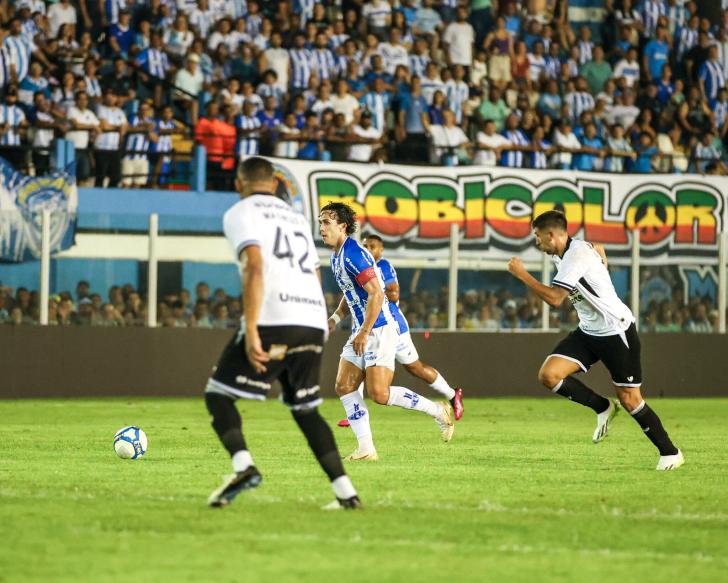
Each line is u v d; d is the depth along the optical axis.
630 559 13.31
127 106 53.12
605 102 62.50
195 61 55.34
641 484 20.73
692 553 13.80
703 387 52.72
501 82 60.53
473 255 50.84
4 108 49.88
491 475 21.78
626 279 52.62
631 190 52.97
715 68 65.62
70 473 21.38
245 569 12.30
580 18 67.00
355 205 49.91
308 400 16.25
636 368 23.48
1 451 25.84
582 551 13.76
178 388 46.53
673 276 52.84
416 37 61.09
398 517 15.95
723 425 36.88
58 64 53.19
